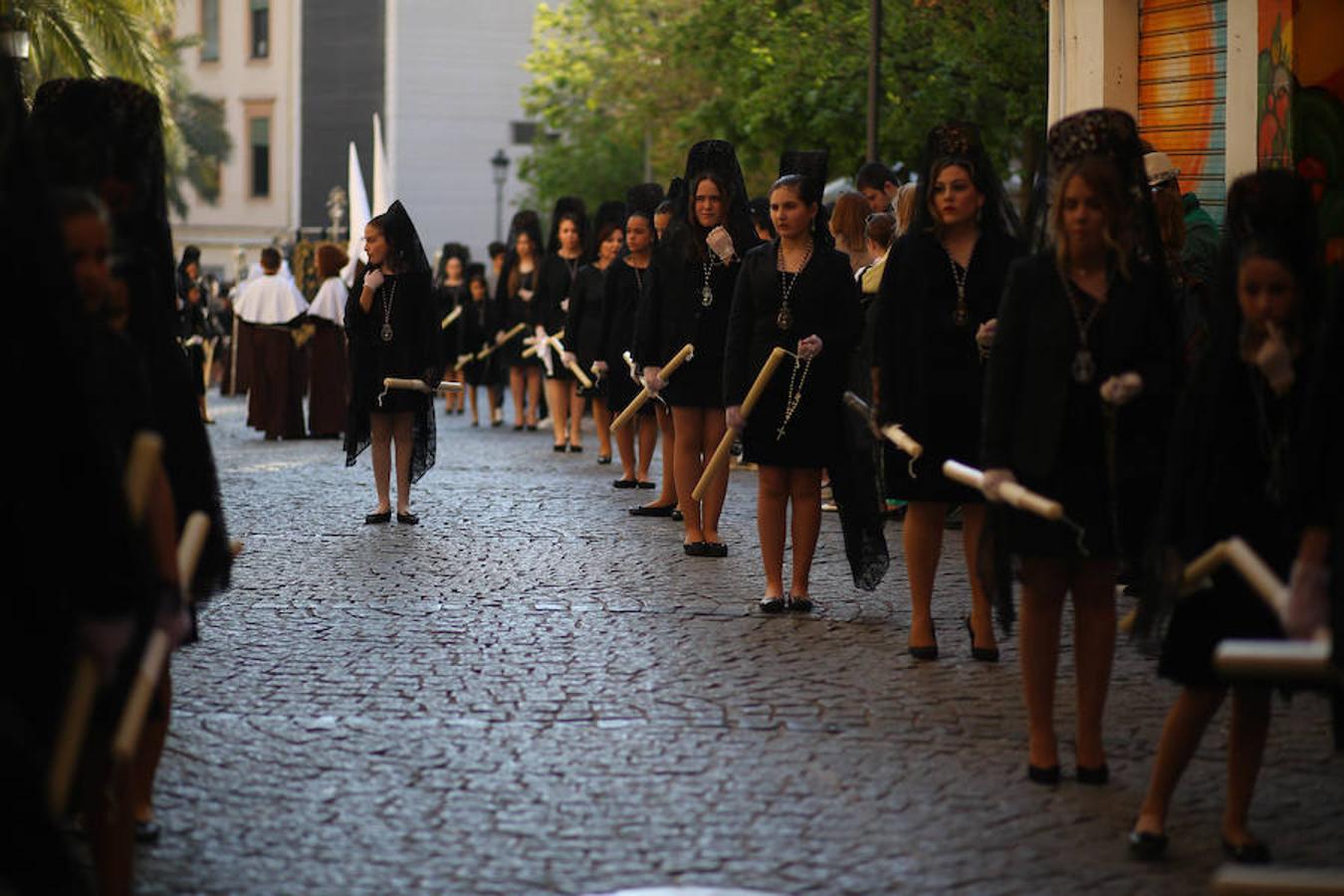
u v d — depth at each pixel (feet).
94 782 20.18
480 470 72.84
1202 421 22.91
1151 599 23.30
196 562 23.07
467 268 106.63
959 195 32.60
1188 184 59.57
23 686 17.74
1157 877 22.11
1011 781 26.23
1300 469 19.81
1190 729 22.97
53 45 106.22
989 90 96.73
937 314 33.27
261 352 91.45
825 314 39.09
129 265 23.40
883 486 34.04
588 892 21.39
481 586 42.78
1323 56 52.42
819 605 40.19
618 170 188.85
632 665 33.78
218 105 285.43
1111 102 61.93
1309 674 18.02
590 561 46.88
